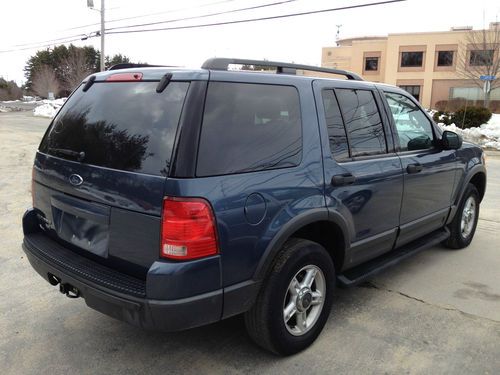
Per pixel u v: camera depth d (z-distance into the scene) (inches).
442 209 186.4
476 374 117.7
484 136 763.4
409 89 1985.7
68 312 149.9
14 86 3238.2
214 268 102.3
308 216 119.6
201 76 106.1
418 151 170.6
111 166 109.7
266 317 116.0
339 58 2332.7
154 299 99.0
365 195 139.6
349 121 140.6
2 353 126.6
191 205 98.0
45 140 137.9
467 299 161.2
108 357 125.3
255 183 109.0
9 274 179.3
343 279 139.9
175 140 100.8
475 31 1599.4
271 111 118.2
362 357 125.0
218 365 121.6
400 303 157.5
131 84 117.2
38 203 137.9
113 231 109.0
